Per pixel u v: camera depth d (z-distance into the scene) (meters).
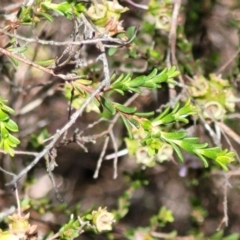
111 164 1.00
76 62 0.55
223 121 0.65
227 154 0.52
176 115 0.52
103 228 0.56
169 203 0.94
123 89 0.52
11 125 0.51
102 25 0.54
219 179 0.80
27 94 0.73
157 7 0.64
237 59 0.68
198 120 0.63
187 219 0.92
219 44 0.78
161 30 0.66
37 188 0.86
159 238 0.73
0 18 0.61
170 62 0.61
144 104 0.73
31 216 0.71
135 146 0.62
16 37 0.52
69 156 0.99
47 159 0.53
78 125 0.81
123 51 0.70
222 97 0.62
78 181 1.00
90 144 0.96
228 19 0.77
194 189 0.85
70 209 0.76
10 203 0.74
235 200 0.89
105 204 0.99
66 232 0.56
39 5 0.53
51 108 0.86
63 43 0.52
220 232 0.71
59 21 0.70
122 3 0.67
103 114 0.62
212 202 0.86
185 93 0.60
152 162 0.63
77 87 0.52
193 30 0.77
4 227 0.63
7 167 0.76
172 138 0.52
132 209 0.97
